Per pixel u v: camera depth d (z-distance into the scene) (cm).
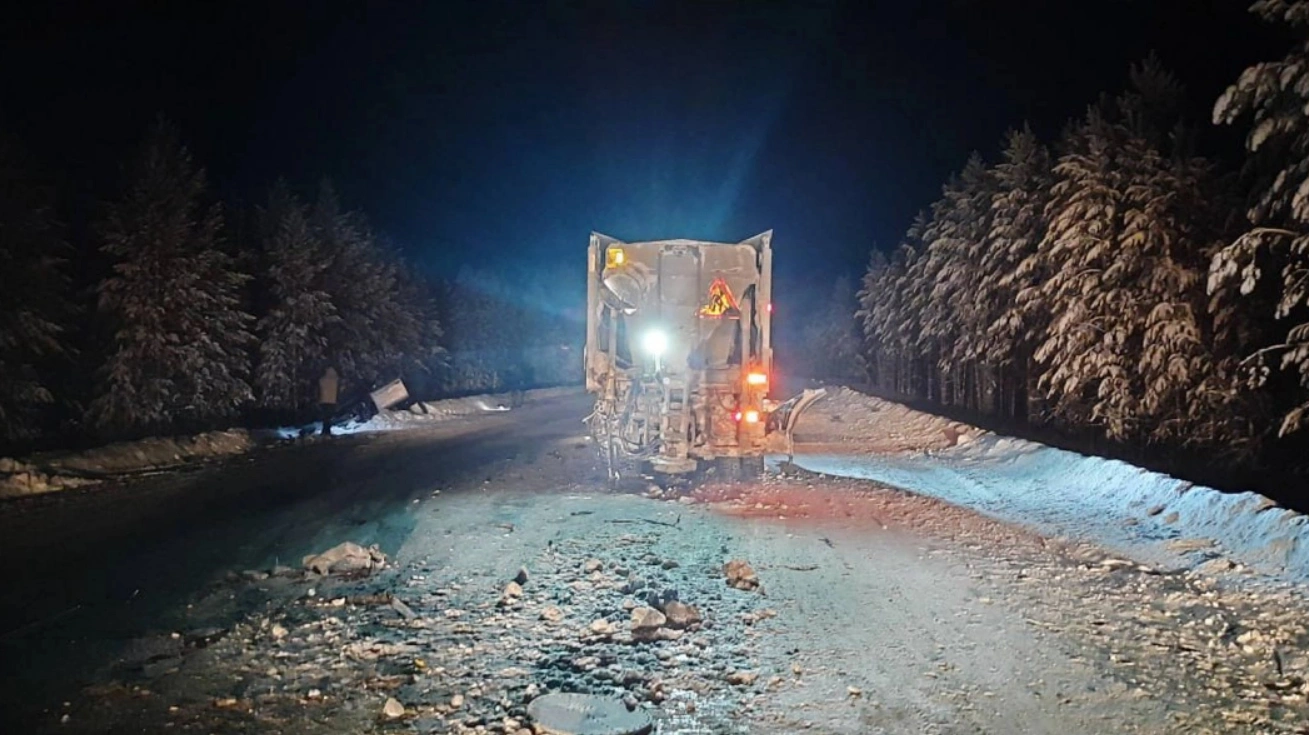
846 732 589
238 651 753
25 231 2008
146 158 2469
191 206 2533
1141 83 2214
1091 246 2122
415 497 1559
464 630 800
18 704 645
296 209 3209
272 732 594
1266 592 924
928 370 4703
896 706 632
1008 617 845
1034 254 2605
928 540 1189
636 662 717
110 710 633
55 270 2080
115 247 2350
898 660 726
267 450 2389
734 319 1744
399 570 1027
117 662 730
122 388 2314
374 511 1422
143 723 611
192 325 2502
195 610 873
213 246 2689
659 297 1728
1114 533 1238
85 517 1392
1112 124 2311
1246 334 1728
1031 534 1238
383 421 3225
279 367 3072
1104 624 824
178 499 1565
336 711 626
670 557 1077
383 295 3931
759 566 1037
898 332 4941
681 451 1641
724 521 1309
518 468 1941
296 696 654
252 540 1207
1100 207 2117
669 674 691
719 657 730
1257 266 1466
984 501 1517
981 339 3262
